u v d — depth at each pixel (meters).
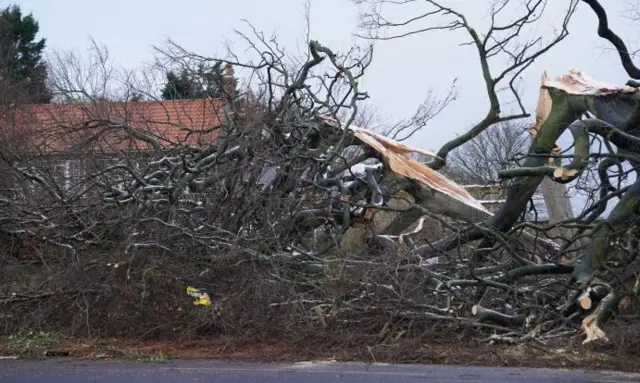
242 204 15.07
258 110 16.16
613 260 13.05
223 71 18.48
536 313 12.17
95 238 13.61
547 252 16.97
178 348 11.50
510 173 13.77
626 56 15.31
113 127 17.12
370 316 12.02
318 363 10.29
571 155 13.39
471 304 12.76
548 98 16.80
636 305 12.29
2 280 13.12
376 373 9.41
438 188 19.06
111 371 9.46
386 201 18.77
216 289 13.05
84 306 12.29
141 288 12.34
